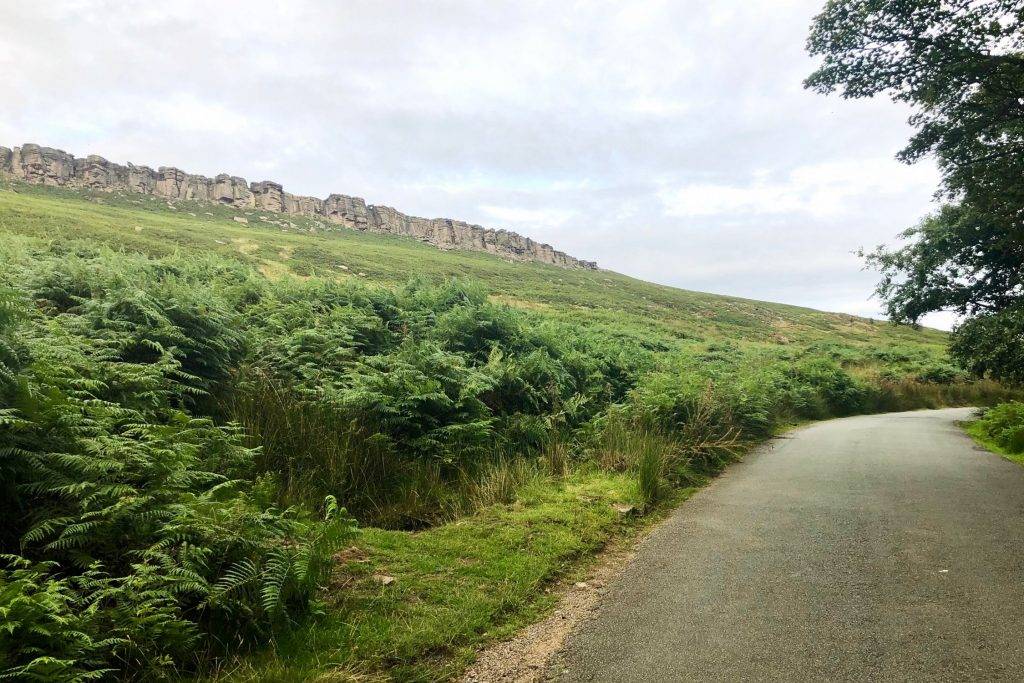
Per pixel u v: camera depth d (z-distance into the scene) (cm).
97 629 264
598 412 963
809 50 1005
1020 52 907
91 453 357
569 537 511
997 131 1022
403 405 696
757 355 2948
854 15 929
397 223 16350
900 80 975
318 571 346
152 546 309
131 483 355
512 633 350
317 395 696
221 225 9369
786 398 1745
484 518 550
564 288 7331
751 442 1138
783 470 858
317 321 970
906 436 1245
